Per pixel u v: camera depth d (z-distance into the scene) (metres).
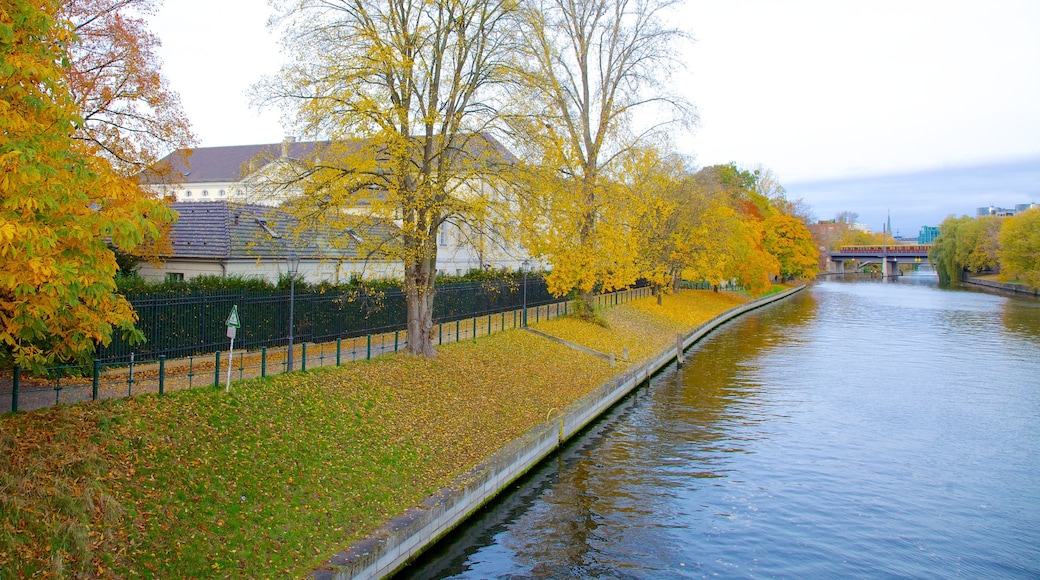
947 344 41.25
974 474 17.64
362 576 10.27
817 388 28.22
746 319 58.75
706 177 58.53
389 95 18.22
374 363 18.70
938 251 121.62
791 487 16.61
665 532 13.94
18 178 7.54
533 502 15.34
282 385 15.12
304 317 22.66
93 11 17.75
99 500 9.23
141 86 18.41
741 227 62.03
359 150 17.08
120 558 8.62
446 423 16.73
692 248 51.72
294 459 12.48
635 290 55.03
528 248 27.84
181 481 10.50
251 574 9.30
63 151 8.68
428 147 18.69
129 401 11.98
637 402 25.55
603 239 30.12
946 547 13.53
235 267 24.34
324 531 10.82
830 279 144.00
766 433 21.23
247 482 11.24
